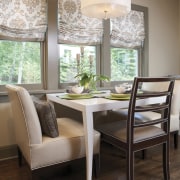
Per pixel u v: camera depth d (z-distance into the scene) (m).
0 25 2.29
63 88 2.76
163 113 1.94
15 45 2.49
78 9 2.75
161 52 3.60
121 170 2.04
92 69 2.95
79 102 1.72
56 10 2.59
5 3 2.31
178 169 2.04
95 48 3.01
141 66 3.43
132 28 3.23
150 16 3.43
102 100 1.82
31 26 2.46
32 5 2.46
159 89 2.67
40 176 1.92
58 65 2.72
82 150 1.75
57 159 1.65
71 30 2.72
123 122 2.05
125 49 3.30
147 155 2.39
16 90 1.50
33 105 1.56
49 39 2.56
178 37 3.82
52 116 1.65
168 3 3.64
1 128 2.34
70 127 1.94
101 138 1.91
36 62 2.63
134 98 1.55
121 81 3.26
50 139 1.64
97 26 2.91
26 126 1.52
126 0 1.91
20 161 2.13
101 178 1.88
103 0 1.82
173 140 2.77
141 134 1.69
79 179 1.88
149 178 1.89
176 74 3.82
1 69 2.44
